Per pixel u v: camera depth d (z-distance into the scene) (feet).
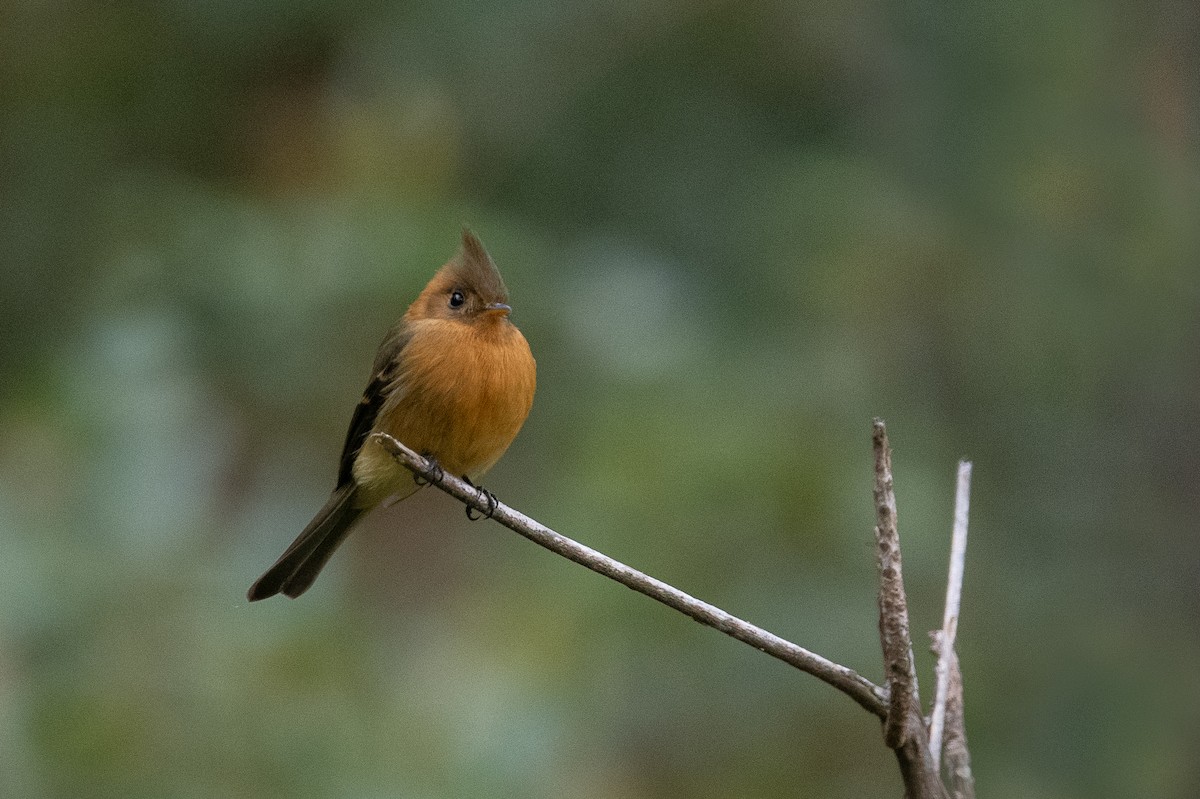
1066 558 42.75
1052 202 44.37
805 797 37.11
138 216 38.91
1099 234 44.70
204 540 31.42
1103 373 44.39
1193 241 44.62
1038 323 43.93
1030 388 44.14
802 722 37.42
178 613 29.96
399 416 27.37
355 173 41.65
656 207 42.39
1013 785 38.47
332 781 29.14
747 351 40.24
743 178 42.80
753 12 43.37
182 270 37.70
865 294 41.86
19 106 42.98
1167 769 38.99
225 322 37.73
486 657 34.60
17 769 28.04
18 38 43.14
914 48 44.06
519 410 27.55
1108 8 45.01
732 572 36.81
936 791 16.81
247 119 43.16
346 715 30.14
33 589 29.32
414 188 40.88
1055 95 44.32
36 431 32.22
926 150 44.11
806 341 40.88
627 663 36.40
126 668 29.32
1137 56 45.70
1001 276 44.06
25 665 29.04
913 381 43.11
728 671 36.63
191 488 31.42
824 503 36.83
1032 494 43.50
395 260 37.78
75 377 32.73
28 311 41.22
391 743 30.17
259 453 38.60
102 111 43.32
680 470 36.76
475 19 41.57
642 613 36.11
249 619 30.35
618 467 36.96
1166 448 43.65
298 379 38.40
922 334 43.50
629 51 43.11
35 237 41.88
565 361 39.24
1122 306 44.39
